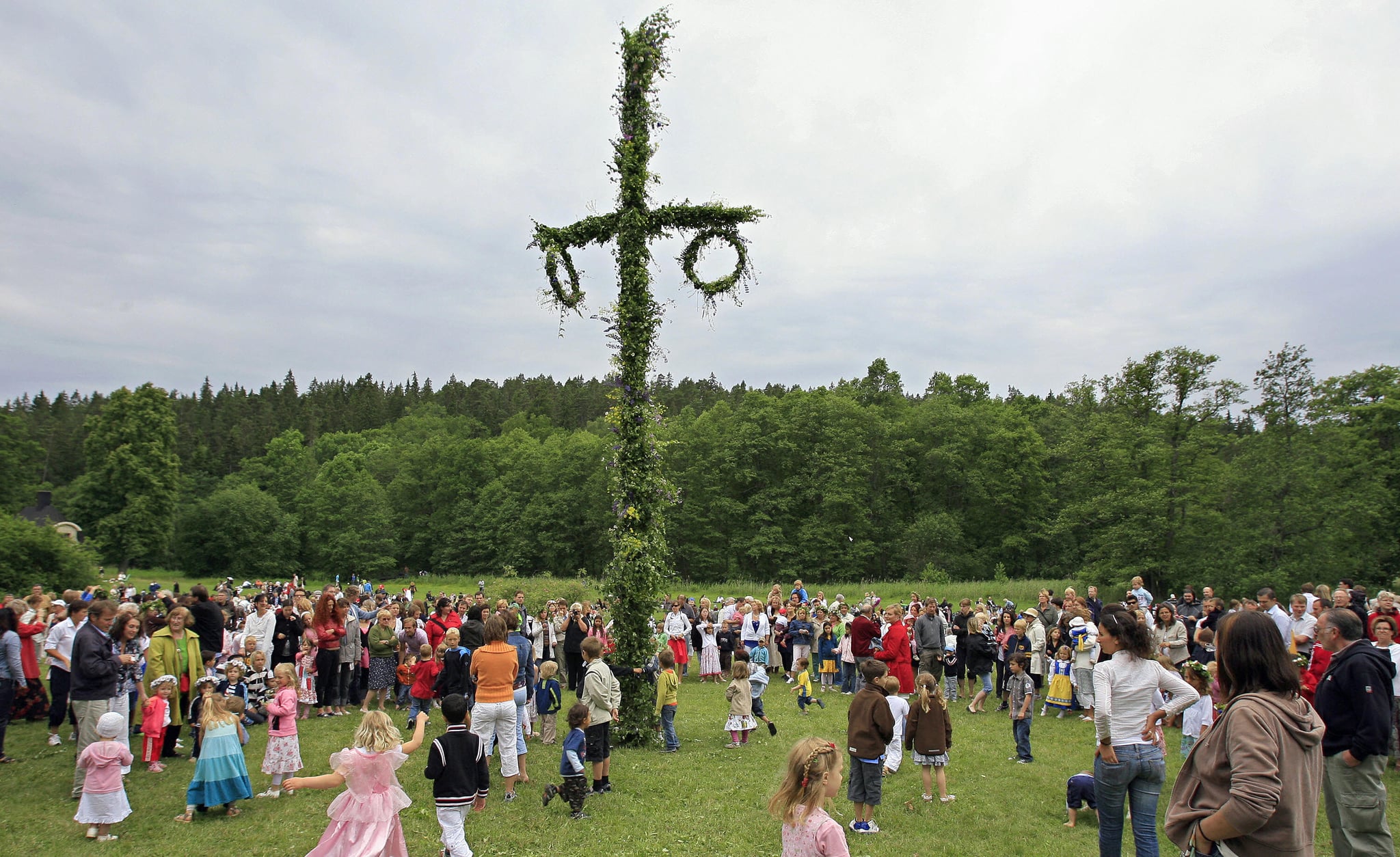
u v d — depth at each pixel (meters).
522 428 105.31
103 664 8.92
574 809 8.12
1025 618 15.06
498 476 77.38
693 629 19.28
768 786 9.35
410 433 105.50
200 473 94.44
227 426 121.44
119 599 22.61
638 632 11.70
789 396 68.38
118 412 61.53
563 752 8.24
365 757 6.00
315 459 99.62
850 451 58.78
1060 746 11.62
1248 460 35.88
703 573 59.09
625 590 11.73
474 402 140.75
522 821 8.05
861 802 7.97
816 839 4.34
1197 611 16.50
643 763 10.38
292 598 14.04
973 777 9.95
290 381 171.75
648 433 12.02
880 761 7.97
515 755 8.86
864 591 39.19
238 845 7.35
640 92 11.96
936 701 8.97
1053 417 67.06
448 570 71.31
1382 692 5.29
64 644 10.91
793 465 60.78
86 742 8.73
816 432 60.75
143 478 60.56
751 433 61.41
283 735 8.84
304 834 7.64
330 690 12.84
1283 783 3.32
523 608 15.65
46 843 7.29
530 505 68.19
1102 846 5.95
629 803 8.67
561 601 17.19
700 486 60.19
